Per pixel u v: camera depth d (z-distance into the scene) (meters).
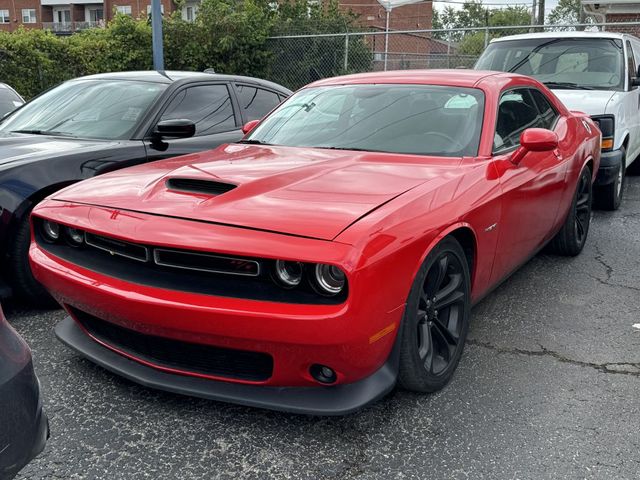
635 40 8.60
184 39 16.06
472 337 3.68
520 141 3.57
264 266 2.38
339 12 18.78
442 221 2.74
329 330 2.29
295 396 2.53
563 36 7.91
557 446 2.60
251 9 16.36
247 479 2.40
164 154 4.74
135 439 2.64
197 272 2.50
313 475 2.42
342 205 2.59
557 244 5.11
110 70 15.52
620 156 6.53
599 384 3.12
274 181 2.87
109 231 2.63
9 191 3.72
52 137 4.64
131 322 2.60
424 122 3.65
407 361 2.73
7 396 1.74
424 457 2.53
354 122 3.80
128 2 65.44
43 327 3.76
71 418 2.79
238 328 2.37
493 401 2.95
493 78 4.04
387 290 2.42
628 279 4.71
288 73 16.70
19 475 2.40
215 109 5.48
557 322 3.90
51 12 71.56
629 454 2.54
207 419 2.80
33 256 3.01
